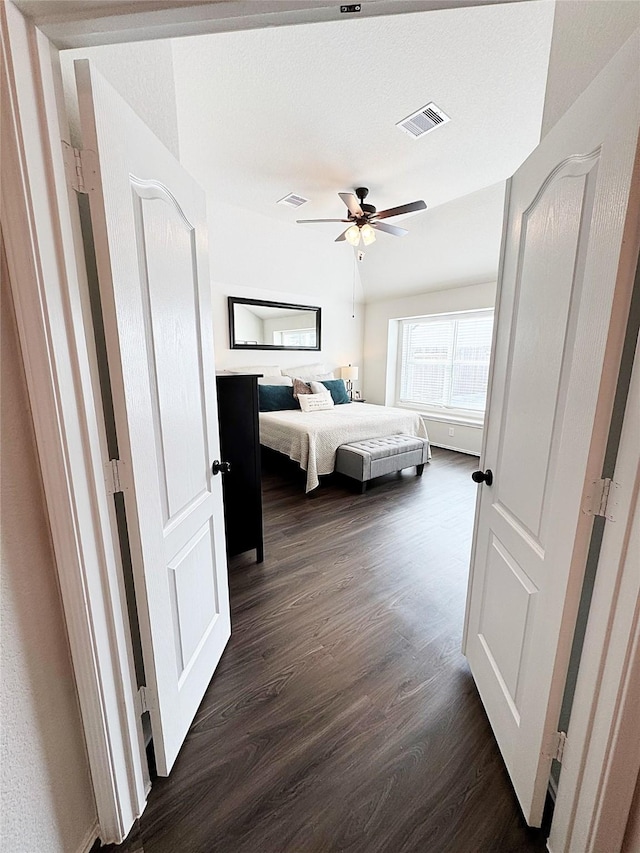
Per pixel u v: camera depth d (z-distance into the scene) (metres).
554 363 0.94
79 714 0.93
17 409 0.74
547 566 0.94
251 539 2.39
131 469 0.93
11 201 0.67
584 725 0.84
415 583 2.21
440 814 1.07
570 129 0.88
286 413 4.52
